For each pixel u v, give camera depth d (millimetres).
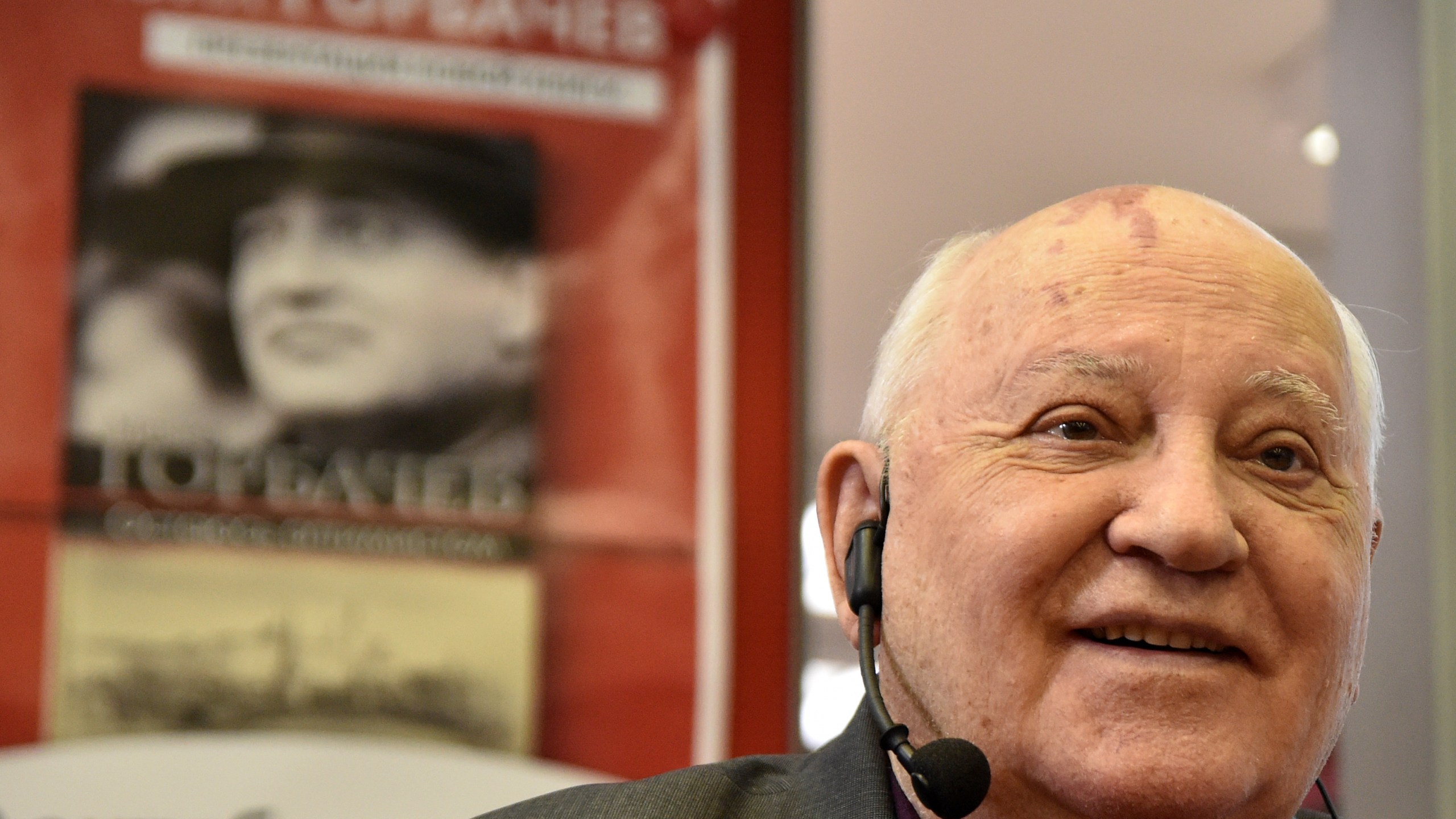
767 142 2916
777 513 2793
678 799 1540
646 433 2764
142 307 2611
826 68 3799
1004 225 1665
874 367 1720
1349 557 1473
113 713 2492
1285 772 1393
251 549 2580
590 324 2777
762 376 2830
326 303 2674
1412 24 3352
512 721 2625
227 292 2645
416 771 2572
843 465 1693
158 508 2561
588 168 2826
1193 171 4180
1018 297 1517
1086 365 1444
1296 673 1403
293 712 2549
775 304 2863
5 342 2551
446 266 2732
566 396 2742
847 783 1555
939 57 3736
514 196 2785
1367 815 3232
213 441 2596
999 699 1411
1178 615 1360
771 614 2762
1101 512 1400
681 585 2732
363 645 2592
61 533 2521
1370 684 3266
